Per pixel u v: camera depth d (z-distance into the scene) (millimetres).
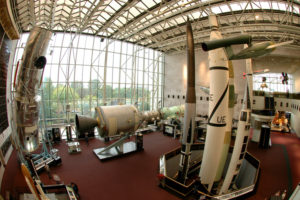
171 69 29141
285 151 15609
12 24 7691
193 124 8148
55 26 18094
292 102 22062
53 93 18828
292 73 21500
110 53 21812
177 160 12656
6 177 8078
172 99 29156
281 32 17109
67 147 14391
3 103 9297
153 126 21781
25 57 8156
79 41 19672
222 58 8344
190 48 7758
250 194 8656
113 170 10867
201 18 17547
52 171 10492
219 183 11391
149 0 15203
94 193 8492
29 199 6992
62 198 7418
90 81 20469
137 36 22312
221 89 8391
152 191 8734
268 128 16078
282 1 12266
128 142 15680
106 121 11281
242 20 16734
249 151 15508
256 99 17734
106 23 18469
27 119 8797
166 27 20484
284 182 10406
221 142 8727
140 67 25375
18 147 8484
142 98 25781
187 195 8141
